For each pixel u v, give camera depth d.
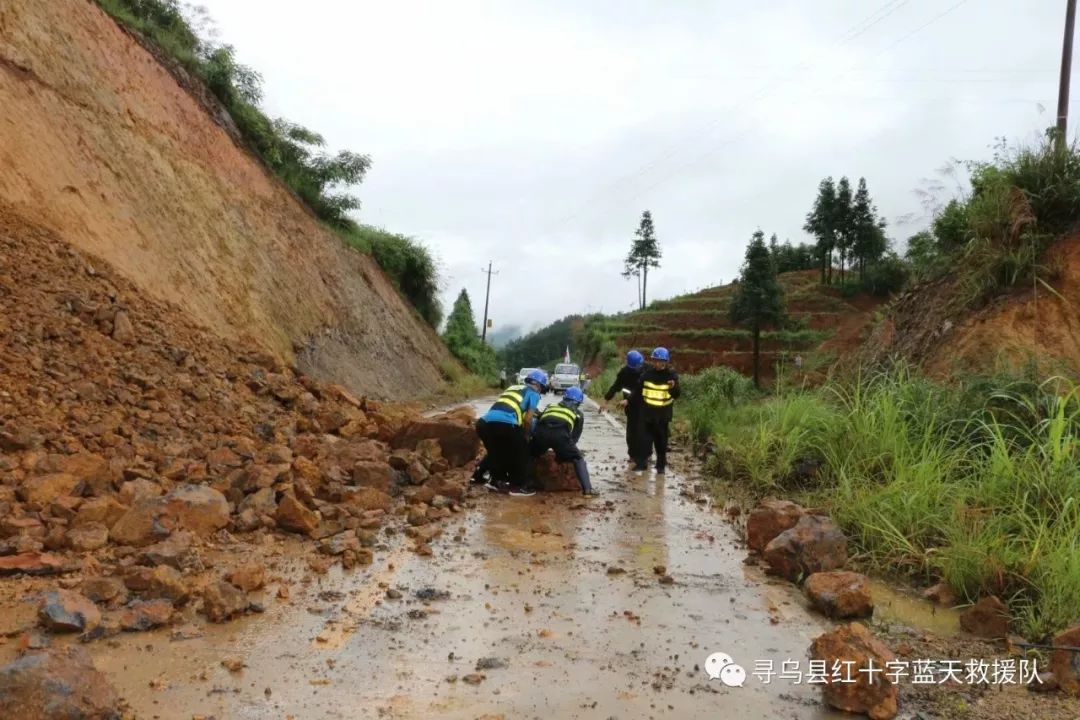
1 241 8.55
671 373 9.81
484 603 4.60
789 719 3.28
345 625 4.11
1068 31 18.06
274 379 10.64
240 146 19.72
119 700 3.10
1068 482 5.59
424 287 32.50
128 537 5.02
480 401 23.80
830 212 64.81
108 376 7.62
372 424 9.97
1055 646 3.73
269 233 18.12
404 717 3.12
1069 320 8.95
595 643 4.05
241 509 6.06
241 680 3.39
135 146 13.54
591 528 6.71
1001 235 10.32
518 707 3.26
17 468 5.45
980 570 4.83
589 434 14.69
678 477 9.62
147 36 17.41
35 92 11.28
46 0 12.95
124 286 10.04
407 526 6.39
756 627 4.40
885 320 13.41
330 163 24.83
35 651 3.04
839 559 5.43
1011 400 7.35
